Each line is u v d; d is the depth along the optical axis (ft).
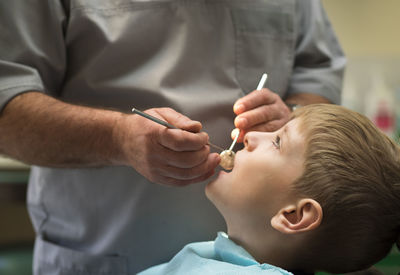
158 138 2.64
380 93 7.56
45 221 3.83
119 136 2.84
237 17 3.59
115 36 3.37
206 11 3.52
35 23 3.30
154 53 3.47
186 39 3.46
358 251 2.91
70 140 2.99
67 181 3.61
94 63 3.41
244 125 3.18
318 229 2.81
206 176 2.89
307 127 2.90
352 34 7.82
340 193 2.76
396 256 5.03
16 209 6.83
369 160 2.81
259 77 3.69
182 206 3.43
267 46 3.73
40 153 3.12
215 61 3.55
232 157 3.02
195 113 3.41
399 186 2.83
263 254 2.97
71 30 3.38
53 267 3.67
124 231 3.45
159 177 2.83
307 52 4.21
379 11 7.72
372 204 2.79
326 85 4.12
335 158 2.78
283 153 2.89
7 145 3.18
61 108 3.07
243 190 2.91
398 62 7.79
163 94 3.35
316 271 3.09
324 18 4.47
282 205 2.84
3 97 3.07
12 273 5.55
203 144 2.71
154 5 3.43
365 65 7.87
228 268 2.72
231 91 3.56
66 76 3.58
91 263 3.52
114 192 3.48
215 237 3.51
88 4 3.34
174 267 2.99
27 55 3.25
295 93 4.09
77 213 3.62
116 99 3.42
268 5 3.72
